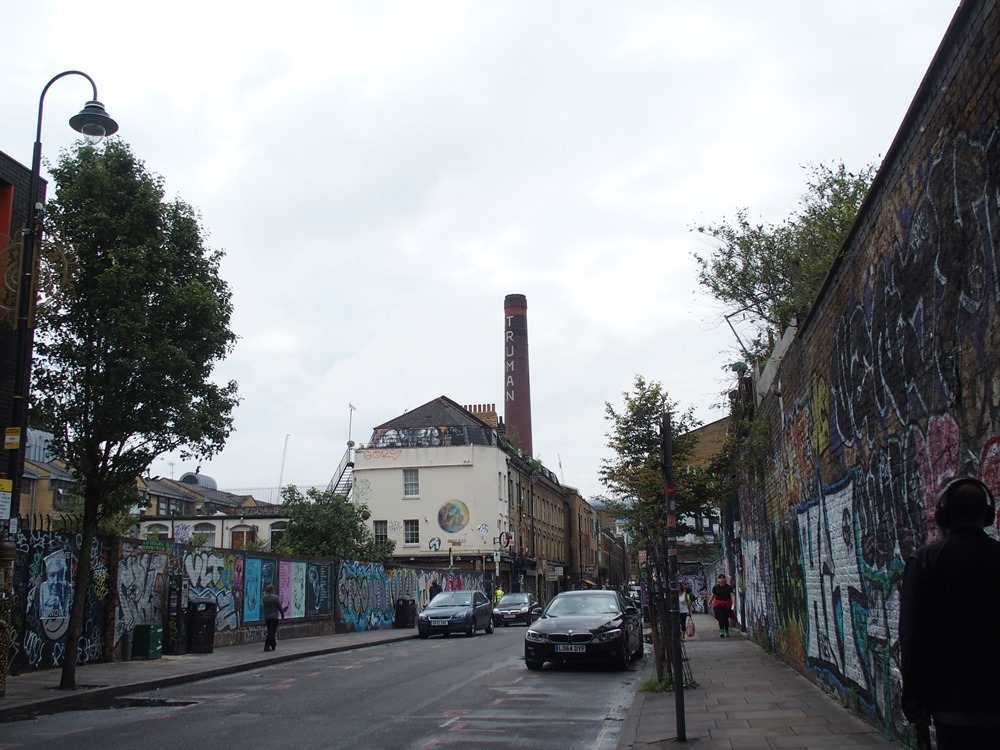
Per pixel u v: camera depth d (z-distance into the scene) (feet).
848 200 57.41
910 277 22.80
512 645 78.74
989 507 12.76
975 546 12.37
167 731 32.22
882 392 26.13
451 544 165.37
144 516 166.40
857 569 30.50
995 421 17.70
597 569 300.61
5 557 40.45
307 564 94.84
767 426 54.49
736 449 71.20
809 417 38.70
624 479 78.38
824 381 34.94
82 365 45.42
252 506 196.44
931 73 20.15
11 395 48.73
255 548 151.33
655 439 80.43
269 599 70.79
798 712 32.94
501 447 177.99
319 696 42.68
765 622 61.31
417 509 167.94
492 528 165.17
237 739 30.37
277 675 54.08
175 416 46.37
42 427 46.42
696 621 119.24
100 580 59.06
